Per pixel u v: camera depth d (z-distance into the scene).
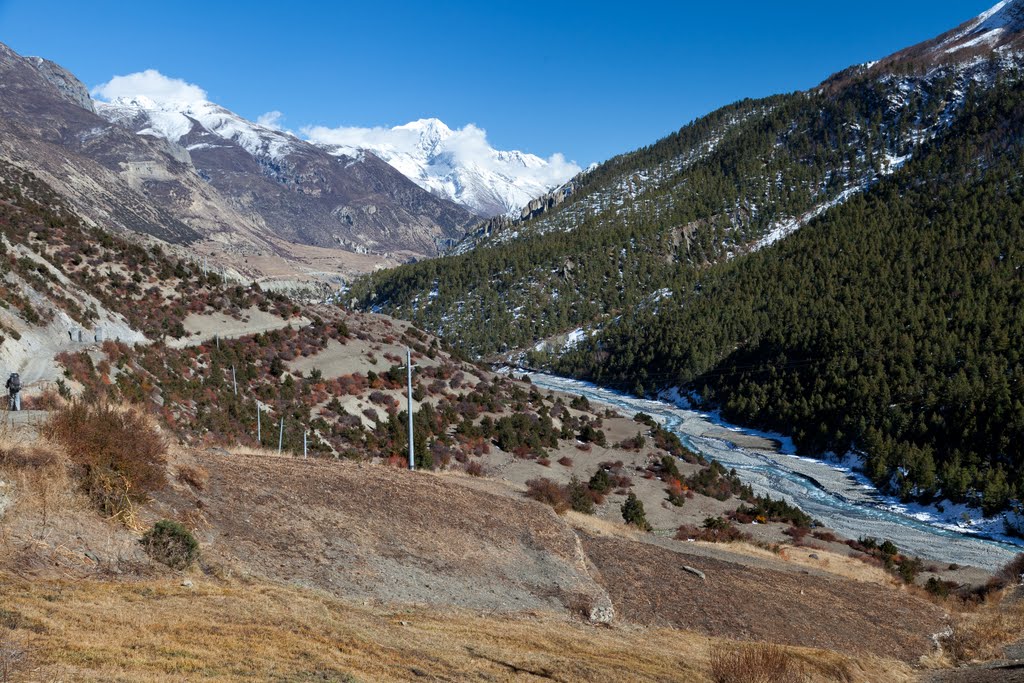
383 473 27.30
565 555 25.08
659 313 191.12
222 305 85.56
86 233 87.50
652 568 28.27
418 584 18.75
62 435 15.20
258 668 9.99
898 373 110.75
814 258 191.00
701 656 19.97
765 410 127.00
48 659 8.53
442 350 115.81
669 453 87.75
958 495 79.25
